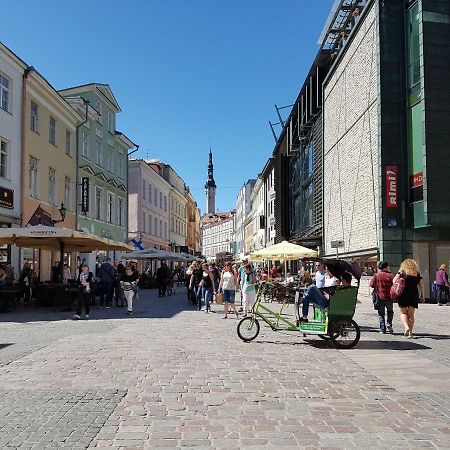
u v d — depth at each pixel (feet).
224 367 27.76
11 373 25.96
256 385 23.80
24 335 39.96
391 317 42.39
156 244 193.67
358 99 82.33
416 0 70.69
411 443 16.30
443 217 67.51
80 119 111.04
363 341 37.78
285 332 41.93
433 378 25.59
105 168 131.34
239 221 370.73
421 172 69.41
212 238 494.18
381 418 18.93
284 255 68.49
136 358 30.09
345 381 24.85
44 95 92.07
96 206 124.16
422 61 68.64
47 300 67.36
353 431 17.43
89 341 36.63
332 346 35.29
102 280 70.08
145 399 21.24
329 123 100.48
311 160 119.96
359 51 81.92
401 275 40.01
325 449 15.74
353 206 84.58
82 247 80.38
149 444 16.11
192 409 19.86
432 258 72.18
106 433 17.06
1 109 77.61
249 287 53.47
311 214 119.85
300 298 38.91
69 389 22.82
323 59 105.70
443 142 68.28
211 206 520.83
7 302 61.36
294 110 134.41
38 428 17.53
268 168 195.72
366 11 78.43
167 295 101.91
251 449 15.74
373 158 75.36
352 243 85.05
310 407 20.27
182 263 233.14
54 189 99.09
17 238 68.49
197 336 39.70
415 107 70.95
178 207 241.96
